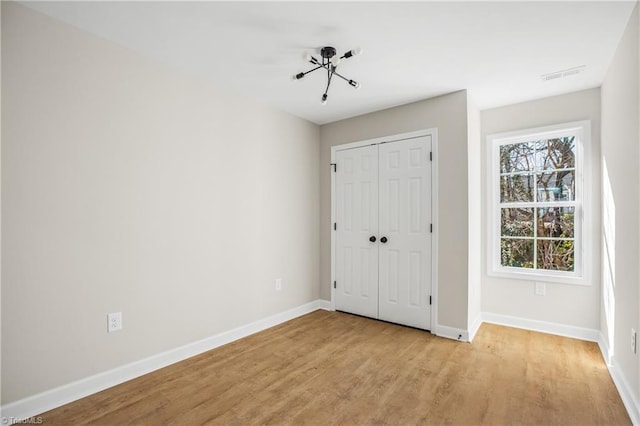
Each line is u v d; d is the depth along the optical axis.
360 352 2.72
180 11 1.89
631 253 1.95
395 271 3.47
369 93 3.12
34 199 1.88
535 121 3.23
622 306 2.12
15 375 1.80
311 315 3.81
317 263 4.12
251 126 3.26
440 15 1.91
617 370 2.20
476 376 2.30
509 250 3.46
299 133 3.86
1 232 1.76
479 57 2.42
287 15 1.93
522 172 3.39
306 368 2.44
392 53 2.36
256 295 3.28
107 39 2.20
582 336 2.98
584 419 1.81
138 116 2.36
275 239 3.52
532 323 3.24
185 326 2.65
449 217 3.09
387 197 3.53
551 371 2.37
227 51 2.36
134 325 2.32
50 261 1.93
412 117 3.35
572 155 3.14
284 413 1.88
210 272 2.85
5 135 1.78
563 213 3.18
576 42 2.20
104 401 2.00
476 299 3.32
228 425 1.77
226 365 2.49
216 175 2.91
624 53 2.07
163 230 2.51
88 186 2.10
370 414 1.87
